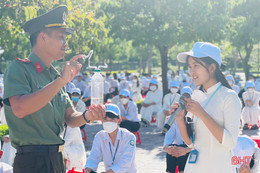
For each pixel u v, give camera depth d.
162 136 14.13
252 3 26.03
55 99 3.53
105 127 5.88
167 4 18.41
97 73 3.85
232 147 3.92
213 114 3.98
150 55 53.09
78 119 3.64
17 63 3.30
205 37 19.09
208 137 4.06
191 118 4.17
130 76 32.16
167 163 7.61
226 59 47.59
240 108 3.97
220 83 4.07
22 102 3.06
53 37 3.40
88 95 17.80
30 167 3.40
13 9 10.00
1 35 10.88
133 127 12.61
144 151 11.62
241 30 26.67
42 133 3.41
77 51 12.09
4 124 9.91
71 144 7.80
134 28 18.45
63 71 3.08
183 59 4.18
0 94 16.28
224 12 19.64
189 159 4.12
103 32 12.30
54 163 3.47
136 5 18.69
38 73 3.40
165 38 18.17
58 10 3.42
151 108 16.53
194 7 18.47
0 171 4.98
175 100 14.36
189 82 24.22
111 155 5.96
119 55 55.03
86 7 12.50
